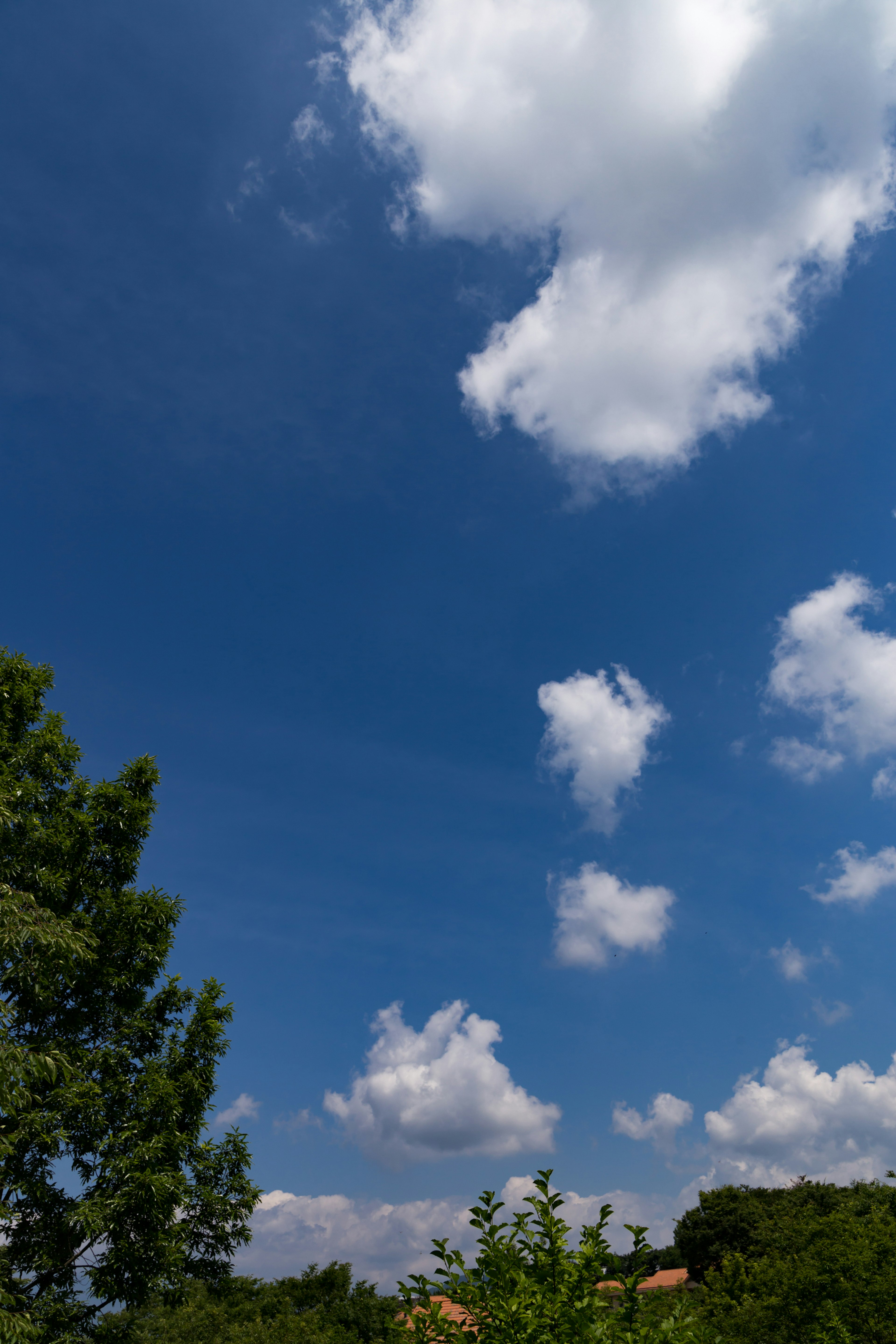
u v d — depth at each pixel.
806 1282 17.28
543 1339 5.64
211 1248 13.41
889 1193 37.16
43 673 15.98
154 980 14.84
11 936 10.44
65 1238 11.98
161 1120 12.97
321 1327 33.59
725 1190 52.66
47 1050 11.59
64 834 14.29
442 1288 6.27
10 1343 9.12
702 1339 5.98
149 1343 25.23
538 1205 6.65
